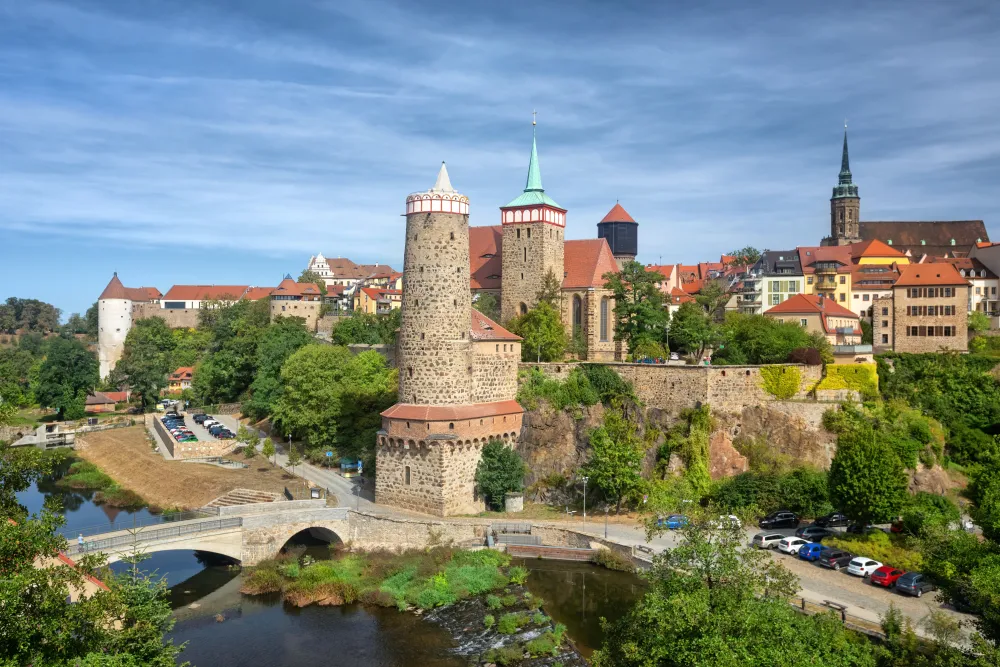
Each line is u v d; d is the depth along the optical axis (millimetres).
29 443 147875
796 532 77375
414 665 56500
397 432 86812
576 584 71188
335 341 160375
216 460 114938
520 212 126062
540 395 98438
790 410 95938
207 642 60281
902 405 101062
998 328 144125
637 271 119750
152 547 69438
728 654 36562
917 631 52562
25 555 35094
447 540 79438
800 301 138250
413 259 88688
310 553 80438
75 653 34406
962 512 83875
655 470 91625
